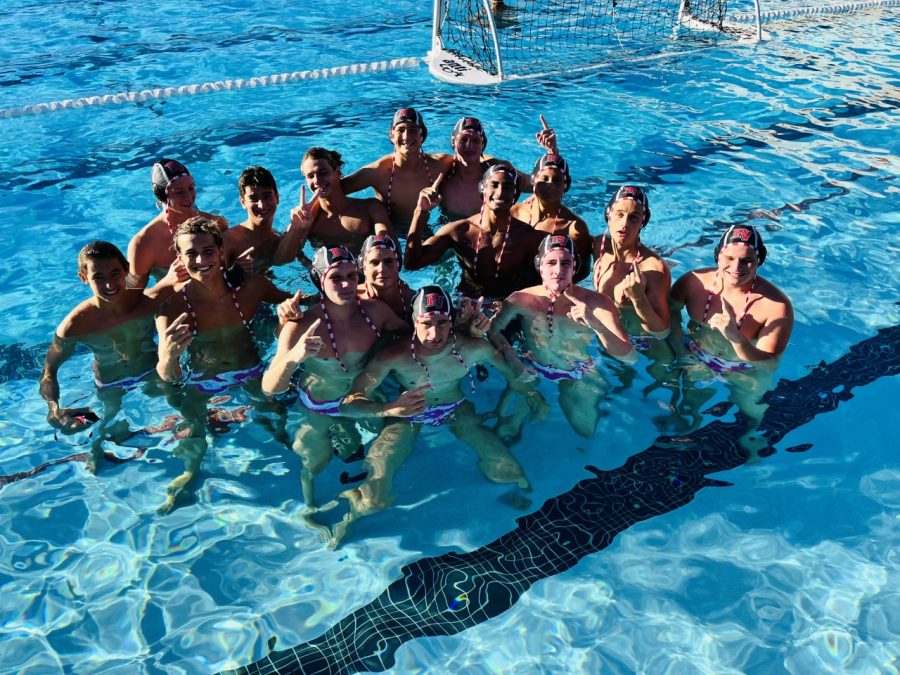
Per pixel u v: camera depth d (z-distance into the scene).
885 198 5.94
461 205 5.42
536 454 3.52
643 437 3.62
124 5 11.92
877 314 4.52
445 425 3.65
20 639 2.71
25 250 5.36
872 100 7.93
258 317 4.32
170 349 3.64
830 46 9.64
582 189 6.13
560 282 3.81
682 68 8.97
